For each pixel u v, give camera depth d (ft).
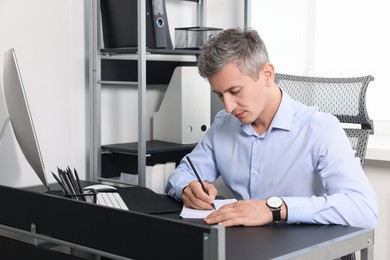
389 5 10.62
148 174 9.43
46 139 9.14
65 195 6.05
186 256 3.87
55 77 9.21
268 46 11.25
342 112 7.39
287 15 11.45
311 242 4.66
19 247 5.79
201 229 3.77
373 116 11.03
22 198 5.11
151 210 6.00
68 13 9.32
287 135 6.27
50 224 4.86
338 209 5.24
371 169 9.99
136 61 10.26
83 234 4.57
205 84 10.18
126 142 10.36
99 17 9.55
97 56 9.55
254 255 4.31
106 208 4.36
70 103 9.45
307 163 6.11
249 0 10.70
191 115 10.07
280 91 6.38
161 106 10.32
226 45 5.44
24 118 6.40
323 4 11.34
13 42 8.63
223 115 6.94
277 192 6.31
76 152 9.59
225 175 6.75
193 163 6.95
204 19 11.11
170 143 10.07
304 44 11.55
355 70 11.11
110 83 9.41
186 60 11.23
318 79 7.68
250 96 5.62
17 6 8.65
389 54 10.71
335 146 5.88
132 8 9.16
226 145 6.72
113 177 10.01
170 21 10.78
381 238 9.98
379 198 9.94
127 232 4.23
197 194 5.94
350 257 6.04
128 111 10.37
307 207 5.22
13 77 6.33
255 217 5.18
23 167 8.87
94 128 9.62
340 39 11.21
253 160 6.42
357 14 10.99
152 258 4.08
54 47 9.16
